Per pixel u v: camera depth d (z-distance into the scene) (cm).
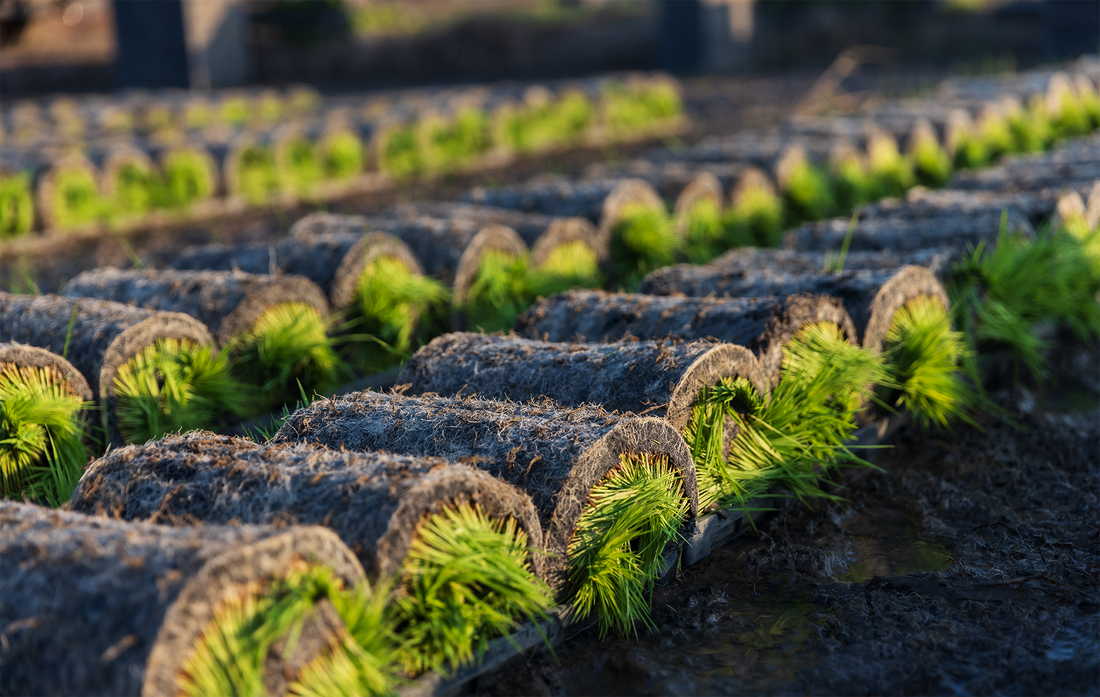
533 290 684
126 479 332
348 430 379
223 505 314
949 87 1730
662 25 2972
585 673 337
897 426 536
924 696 319
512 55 3338
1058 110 1451
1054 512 449
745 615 371
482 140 1620
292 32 3338
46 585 257
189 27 2861
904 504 466
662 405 391
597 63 3278
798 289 521
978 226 641
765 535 434
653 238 780
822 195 992
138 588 245
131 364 478
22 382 437
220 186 1310
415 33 3516
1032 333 641
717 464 415
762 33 3088
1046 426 542
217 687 241
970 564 406
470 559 303
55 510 305
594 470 349
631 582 365
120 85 2980
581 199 797
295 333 557
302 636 259
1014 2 3061
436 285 645
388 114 1617
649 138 1805
